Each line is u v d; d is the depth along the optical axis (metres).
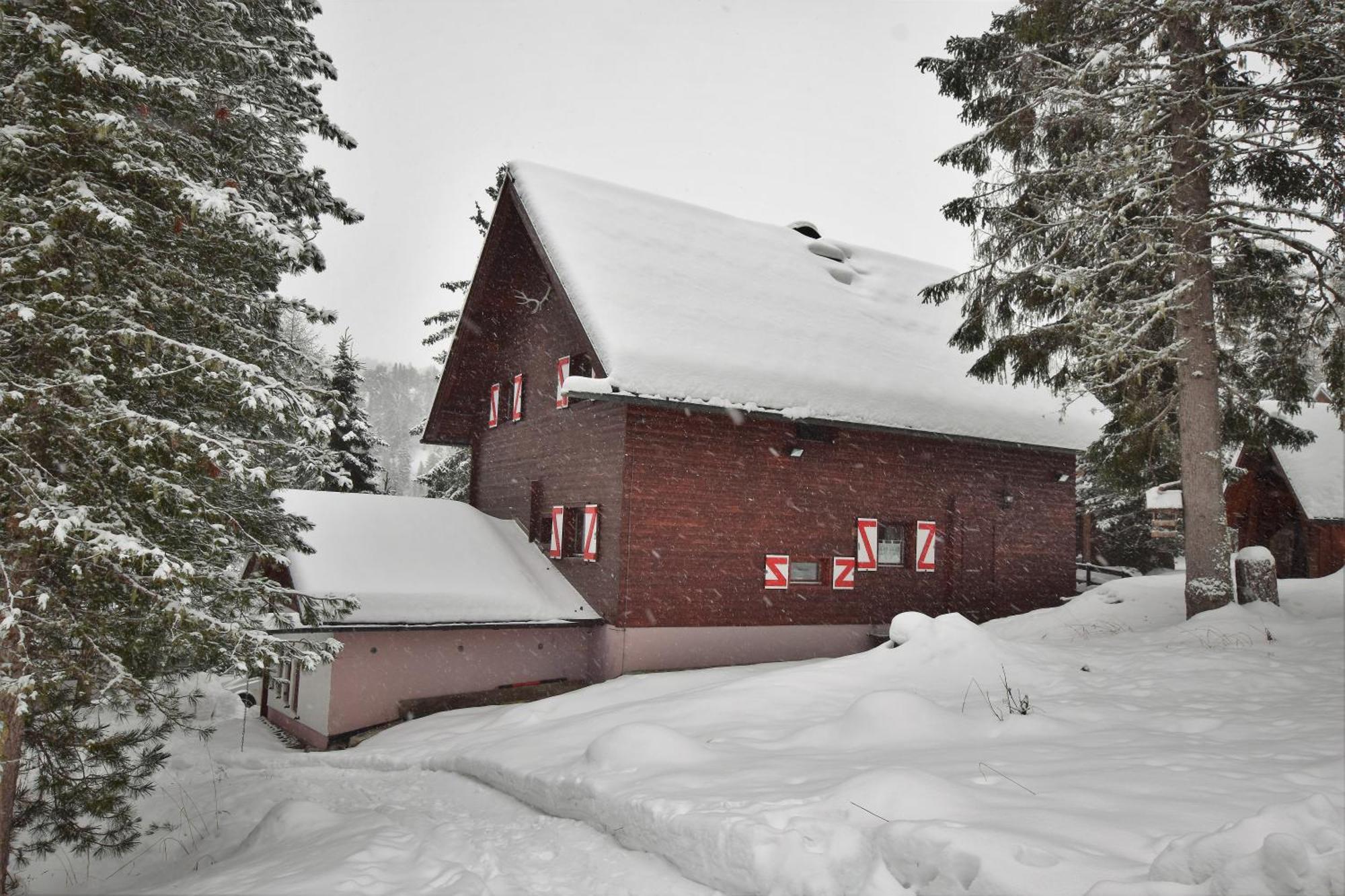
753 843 4.76
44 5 6.69
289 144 11.60
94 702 6.99
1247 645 10.20
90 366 6.36
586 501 15.04
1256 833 3.40
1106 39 12.20
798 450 15.39
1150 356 11.97
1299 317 12.47
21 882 7.97
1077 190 12.68
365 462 29.56
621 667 13.78
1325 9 10.13
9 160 6.14
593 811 6.50
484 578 14.55
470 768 9.07
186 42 7.80
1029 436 17.75
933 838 4.02
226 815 9.28
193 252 7.71
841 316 18.06
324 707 12.86
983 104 13.39
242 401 6.61
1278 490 20.75
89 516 6.51
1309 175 12.05
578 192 17.28
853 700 9.17
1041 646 10.90
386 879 5.70
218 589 7.39
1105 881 3.45
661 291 15.53
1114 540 30.11
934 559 17.02
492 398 19.50
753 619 14.95
